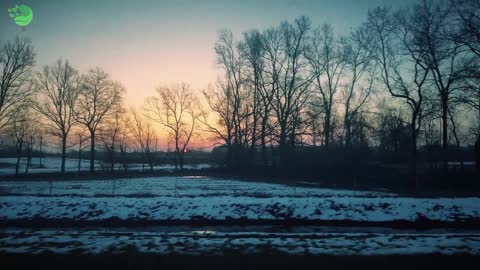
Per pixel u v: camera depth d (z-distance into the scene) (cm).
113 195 2106
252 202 1791
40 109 4856
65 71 5047
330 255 895
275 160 4725
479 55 2742
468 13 2716
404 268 798
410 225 1522
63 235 1157
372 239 1062
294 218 1623
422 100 3203
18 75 4284
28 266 824
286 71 4447
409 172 3406
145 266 824
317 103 4312
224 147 5197
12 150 6950
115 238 1098
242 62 4716
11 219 1633
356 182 3309
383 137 4669
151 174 4894
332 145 4444
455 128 3900
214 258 881
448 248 940
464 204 1664
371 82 4072
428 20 3009
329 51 4344
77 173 4853
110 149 5406
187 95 5844
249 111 4803
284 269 802
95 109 5228
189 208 1742
